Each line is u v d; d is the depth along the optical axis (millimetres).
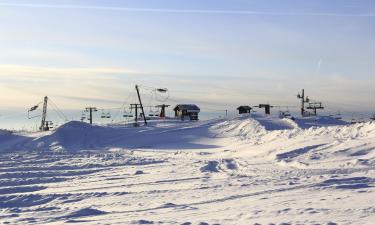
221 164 39438
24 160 51688
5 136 80250
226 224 15359
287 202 19078
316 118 90875
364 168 30234
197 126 84500
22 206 24625
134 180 32312
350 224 14062
